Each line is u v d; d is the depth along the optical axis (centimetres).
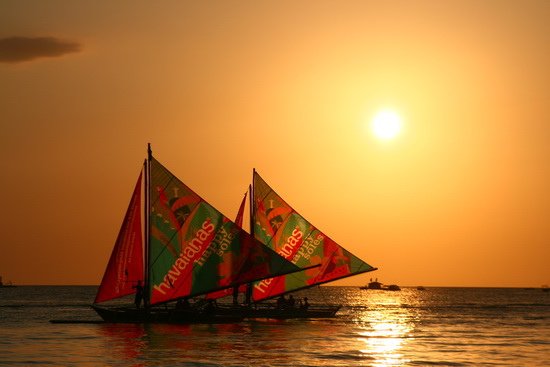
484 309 16225
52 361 5666
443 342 7450
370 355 6272
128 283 8006
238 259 8262
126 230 7969
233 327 8362
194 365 5547
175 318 8319
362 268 9594
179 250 8131
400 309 15850
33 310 13375
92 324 8656
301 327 8700
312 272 9550
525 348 6938
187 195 8162
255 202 9488
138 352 6156
